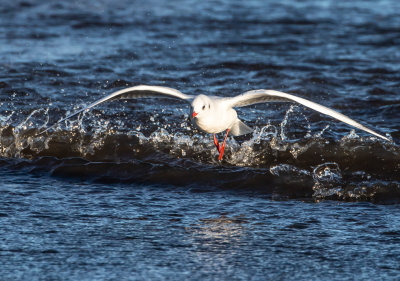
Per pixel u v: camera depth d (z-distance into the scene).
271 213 10.86
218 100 11.16
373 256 9.10
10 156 14.02
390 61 21.30
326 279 8.42
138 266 8.73
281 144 13.85
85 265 8.73
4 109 16.17
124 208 11.02
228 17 28.05
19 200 11.32
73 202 11.29
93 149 14.13
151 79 19.19
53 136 14.56
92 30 25.45
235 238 9.75
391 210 11.01
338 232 10.00
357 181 12.36
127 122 15.52
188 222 10.39
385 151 13.38
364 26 26.50
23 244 9.40
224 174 12.59
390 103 17.17
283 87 18.61
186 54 22.00
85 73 19.58
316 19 27.80
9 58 20.91
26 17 27.36
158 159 13.62
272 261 8.95
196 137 14.45
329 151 13.53
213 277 8.44
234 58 21.39
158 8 29.77
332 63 20.98
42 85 18.34
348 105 17.08
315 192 11.94
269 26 26.48
